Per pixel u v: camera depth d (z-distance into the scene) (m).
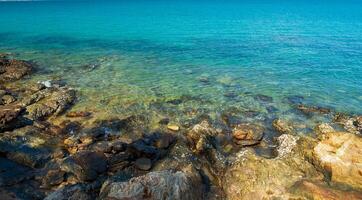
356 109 23.88
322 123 21.23
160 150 17.70
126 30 59.25
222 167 16.56
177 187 13.34
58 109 22.50
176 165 16.34
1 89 26.33
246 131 19.53
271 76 31.25
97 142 18.50
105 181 14.42
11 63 32.41
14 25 66.25
